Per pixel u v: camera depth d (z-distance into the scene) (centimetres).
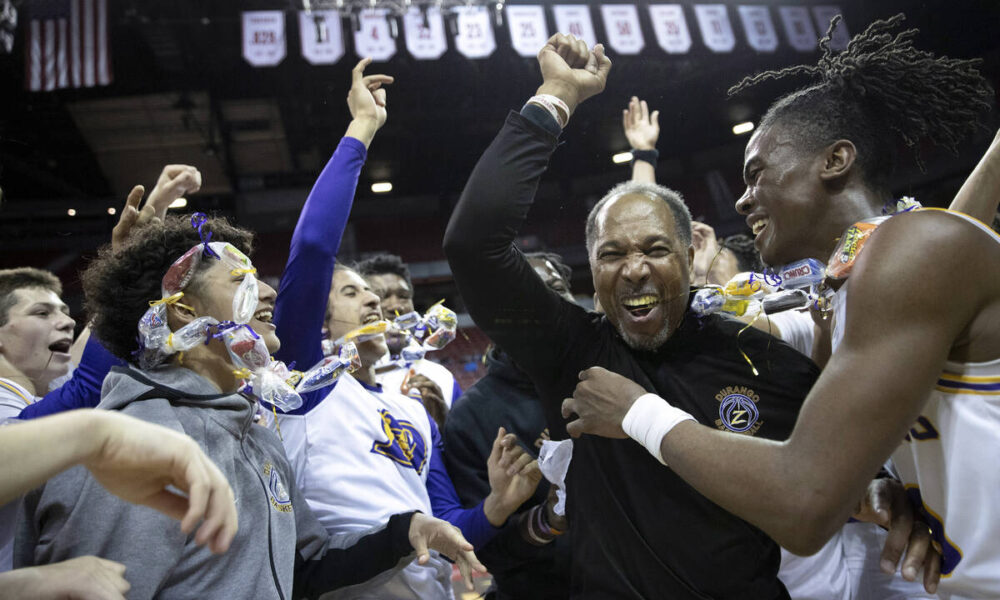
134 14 608
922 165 125
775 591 121
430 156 609
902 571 97
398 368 225
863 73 112
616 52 570
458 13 591
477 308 121
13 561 95
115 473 65
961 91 115
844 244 97
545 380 128
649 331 122
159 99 682
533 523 143
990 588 91
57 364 185
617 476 120
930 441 95
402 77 604
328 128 717
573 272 333
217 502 66
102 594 76
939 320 83
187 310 113
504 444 145
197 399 108
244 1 609
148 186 719
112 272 115
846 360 84
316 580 128
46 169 694
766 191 113
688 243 129
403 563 131
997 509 88
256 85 680
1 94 639
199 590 98
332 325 194
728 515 115
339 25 597
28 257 693
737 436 90
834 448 81
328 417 157
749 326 128
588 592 122
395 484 157
